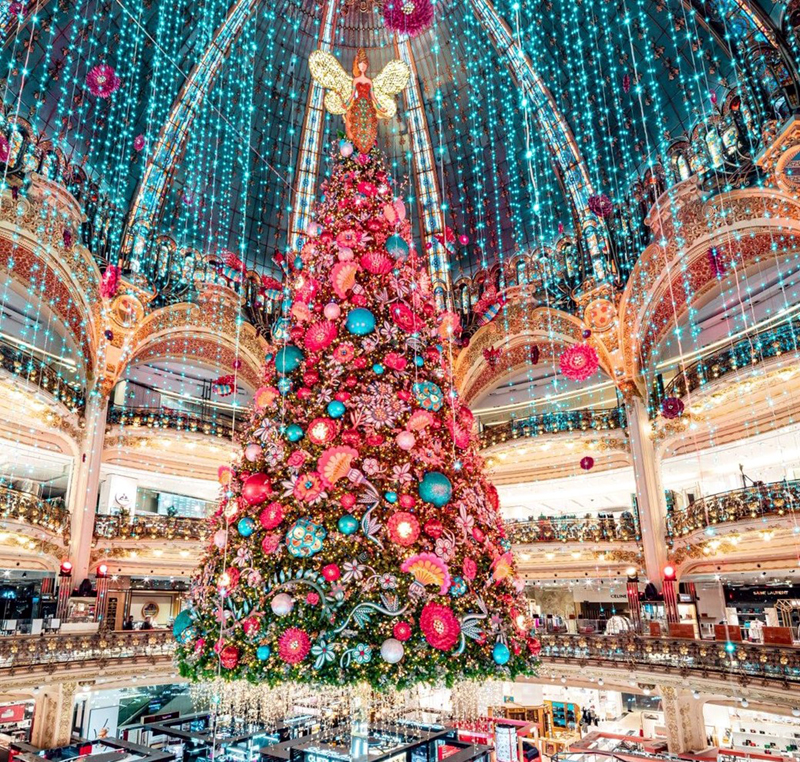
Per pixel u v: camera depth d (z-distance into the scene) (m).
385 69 6.77
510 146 22.48
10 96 15.84
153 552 19.94
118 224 19.94
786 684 11.82
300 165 22.69
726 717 17.97
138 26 17.17
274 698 5.86
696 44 16.52
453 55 21.50
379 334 5.46
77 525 18.06
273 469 5.20
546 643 17.33
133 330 19.91
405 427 5.19
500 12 19.92
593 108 19.92
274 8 20.30
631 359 19.89
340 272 5.48
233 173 22.45
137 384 22.56
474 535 5.10
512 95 21.34
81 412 19.06
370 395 5.16
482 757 9.92
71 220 17.97
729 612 19.83
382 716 5.83
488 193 23.47
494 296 22.61
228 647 4.69
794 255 16.11
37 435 17.86
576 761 13.95
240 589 4.84
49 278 17.70
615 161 20.05
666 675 14.66
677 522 17.97
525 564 21.16
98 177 19.17
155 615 22.09
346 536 4.77
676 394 17.91
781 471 19.97
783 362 14.59
